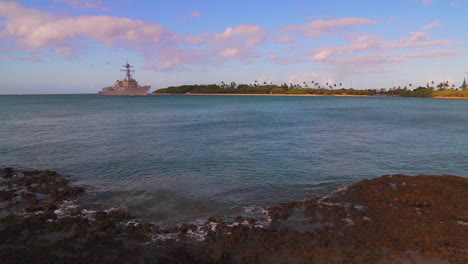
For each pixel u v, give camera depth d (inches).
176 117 2319.1
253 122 1977.1
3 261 332.8
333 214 473.4
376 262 341.7
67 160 853.8
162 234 411.2
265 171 753.6
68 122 1887.3
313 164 829.2
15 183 639.8
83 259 343.6
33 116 2313.0
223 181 669.3
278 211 489.7
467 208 487.8
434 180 633.0
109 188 615.2
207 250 367.2
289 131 1519.4
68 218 455.5
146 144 1109.1
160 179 681.0
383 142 1197.1
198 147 1059.3
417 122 2016.5
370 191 578.6
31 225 429.1
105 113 2664.9
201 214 487.2
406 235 402.0
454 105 4456.2
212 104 4562.0
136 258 349.4
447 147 1093.8
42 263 332.2
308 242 386.0
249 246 377.4
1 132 1407.5
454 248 369.7
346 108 3740.2
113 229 422.3
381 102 5625.0
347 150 1028.5
